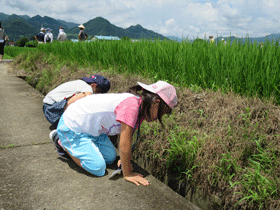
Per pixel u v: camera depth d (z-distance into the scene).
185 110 2.88
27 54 8.95
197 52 3.70
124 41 5.85
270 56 2.74
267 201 1.63
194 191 2.04
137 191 1.94
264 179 1.73
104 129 2.13
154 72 4.03
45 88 5.48
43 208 1.63
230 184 1.79
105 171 2.23
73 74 5.21
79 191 1.86
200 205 1.98
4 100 4.46
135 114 1.91
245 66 2.96
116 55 5.07
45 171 2.13
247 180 1.84
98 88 3.05
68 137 2.18
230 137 2.17
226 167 1.94
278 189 1.67
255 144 2.10
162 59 3.98
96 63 5.57
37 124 3.34
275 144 2.08
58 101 2.89
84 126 2.10
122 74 4.48
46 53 8.56
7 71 7.56
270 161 1.92
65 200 1.74
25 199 1.71
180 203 1.84
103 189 1.92
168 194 1.94
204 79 3.37
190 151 2.13
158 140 2.46
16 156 2.38
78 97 2.87
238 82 2.98
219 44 3.71
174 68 3.77
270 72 2.69
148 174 2.26
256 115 2.38
